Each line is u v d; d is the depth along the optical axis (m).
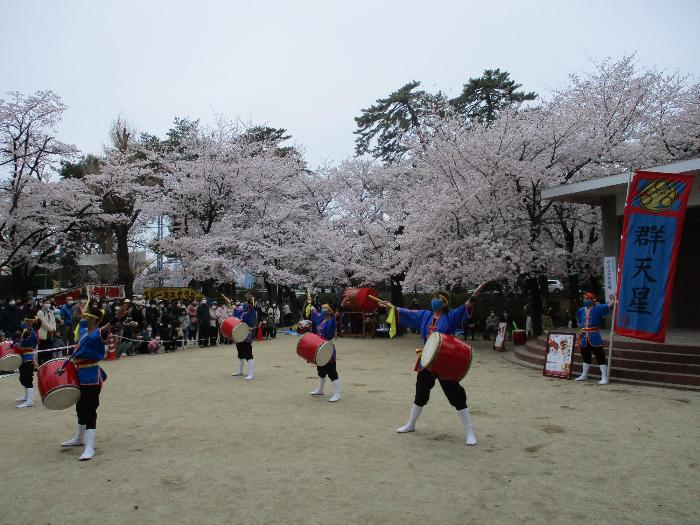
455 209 16.77
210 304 19.88
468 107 29.05
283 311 28.09
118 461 5.39
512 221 17.36
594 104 17.89
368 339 20.89
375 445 5.82
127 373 11.80
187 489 4.55
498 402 8.11
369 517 3.91
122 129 27.28
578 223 19.50
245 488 4.55
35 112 20.19
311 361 8.39
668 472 4.86
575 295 20.23
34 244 21.44
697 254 15.02
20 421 7.44
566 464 5.10
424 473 4.88
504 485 4.55
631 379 9.76
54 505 4.25
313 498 4.30
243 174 25.84
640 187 9.77
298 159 31.55
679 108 18.02
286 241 27.73
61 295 19.34
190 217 26.25
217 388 9.73
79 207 22.14
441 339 5.72
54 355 13.29
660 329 9.44
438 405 7.95
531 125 16.70
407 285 18.25
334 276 26.59
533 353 13.00
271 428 6.69
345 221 26.88
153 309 16.95
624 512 3.96
